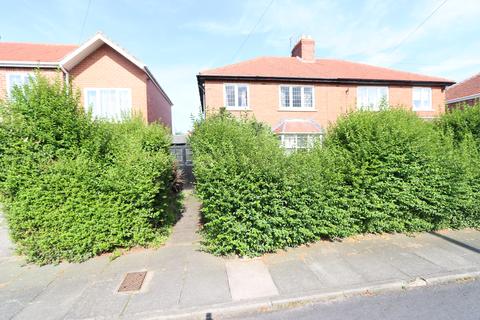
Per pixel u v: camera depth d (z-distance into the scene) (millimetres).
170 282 3928
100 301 3471
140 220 5031
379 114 6090
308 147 5770
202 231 5809
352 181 5414
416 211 5891
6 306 3400
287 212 4816
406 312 3191
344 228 5418
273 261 4570
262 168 4570
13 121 4422
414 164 5566
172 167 7918
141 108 12047
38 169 4449
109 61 11852
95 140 4934
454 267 4266
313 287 3725
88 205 4703
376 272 4125
